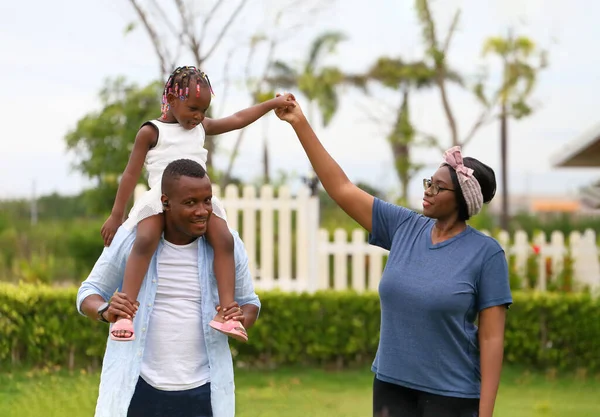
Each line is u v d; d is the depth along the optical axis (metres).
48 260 16.36
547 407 8.30
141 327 3.89
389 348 4.12
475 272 4.04
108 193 15.21
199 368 3.96
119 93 15.32
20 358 10.16
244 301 4.24
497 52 26.44
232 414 4.03
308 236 11.45
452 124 29.28
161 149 4.27
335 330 10.81
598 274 12.59
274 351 10.84
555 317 11.05
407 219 4.34
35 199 29.03
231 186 11.45
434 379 4.00
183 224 3.89
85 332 10.20
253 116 4.63
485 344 4.04
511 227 34.50
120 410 3.83
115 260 4.03
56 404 7.61
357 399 8.70
